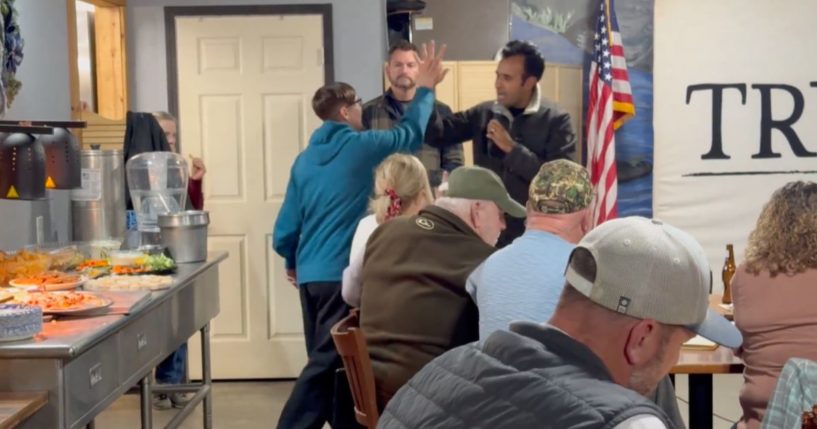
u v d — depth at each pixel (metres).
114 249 4.63
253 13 5.77
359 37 5.77
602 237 1.44
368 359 2.80
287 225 4.80
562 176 2.59
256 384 5.88
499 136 5.67
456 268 2.94
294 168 4.79
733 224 5.93
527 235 2.60
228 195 5.85
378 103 5.59
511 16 5.78
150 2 5.79
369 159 4.66
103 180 4.95
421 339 2.91
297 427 4.25
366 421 2.84
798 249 2.90
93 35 6.24
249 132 5.82
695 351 3.35
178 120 5.82
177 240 4.62
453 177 3.13
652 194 5.91
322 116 4.83
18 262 3.95
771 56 5.87
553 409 1.32
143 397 3.81
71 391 2.96
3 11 4.18
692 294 1.41
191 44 5.79
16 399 2.84
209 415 4.82
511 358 1.40
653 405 1.32
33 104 4.75
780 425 2.21
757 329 2.94
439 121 5.68
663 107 5.89
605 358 1.42
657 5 5.83
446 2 5.85
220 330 5.91
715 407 5.27
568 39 5.78
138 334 3.59
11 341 2.93
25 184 3.30
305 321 4.71
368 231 3.79
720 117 5.88
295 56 5.79
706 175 5.91
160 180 5.00
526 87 5.64
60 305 3.35
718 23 5.84
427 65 4.86
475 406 1.38
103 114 5.80
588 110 5.73
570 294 1.44
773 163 5.91
